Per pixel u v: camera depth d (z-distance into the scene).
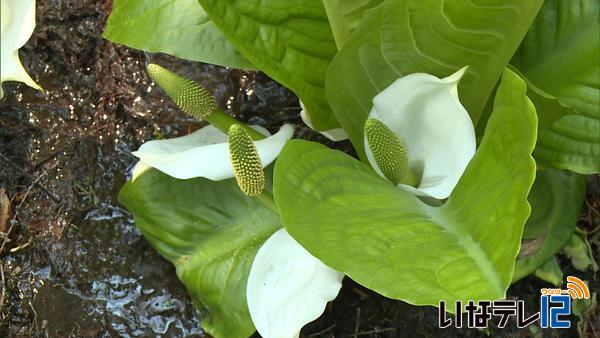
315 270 0.45
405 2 0.39
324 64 0.49
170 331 0.57
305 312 0.44
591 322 0.56
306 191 0.38
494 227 0.32
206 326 0.54
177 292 0.58
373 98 0.44
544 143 0.51
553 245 0.54
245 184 0.42
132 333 0.57
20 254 0.61
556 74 0.51
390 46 0.43
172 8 0.52
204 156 0.47
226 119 0.50
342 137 0.55
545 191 0.54
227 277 0.53
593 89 0.50
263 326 0.46
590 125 0.50
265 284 0.46
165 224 0.54
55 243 0.60
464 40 0.41
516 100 0.32
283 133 0.49
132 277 0.58
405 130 0.45
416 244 0.35
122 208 0.60
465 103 0.46
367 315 0.56
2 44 0.34
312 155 0.40
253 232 0.54
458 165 0.43
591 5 0.50
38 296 0.59
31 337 0.58
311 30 0.47
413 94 0.42
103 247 0.59
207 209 0.54
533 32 0.52
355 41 0.43
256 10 0.46
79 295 0.59
